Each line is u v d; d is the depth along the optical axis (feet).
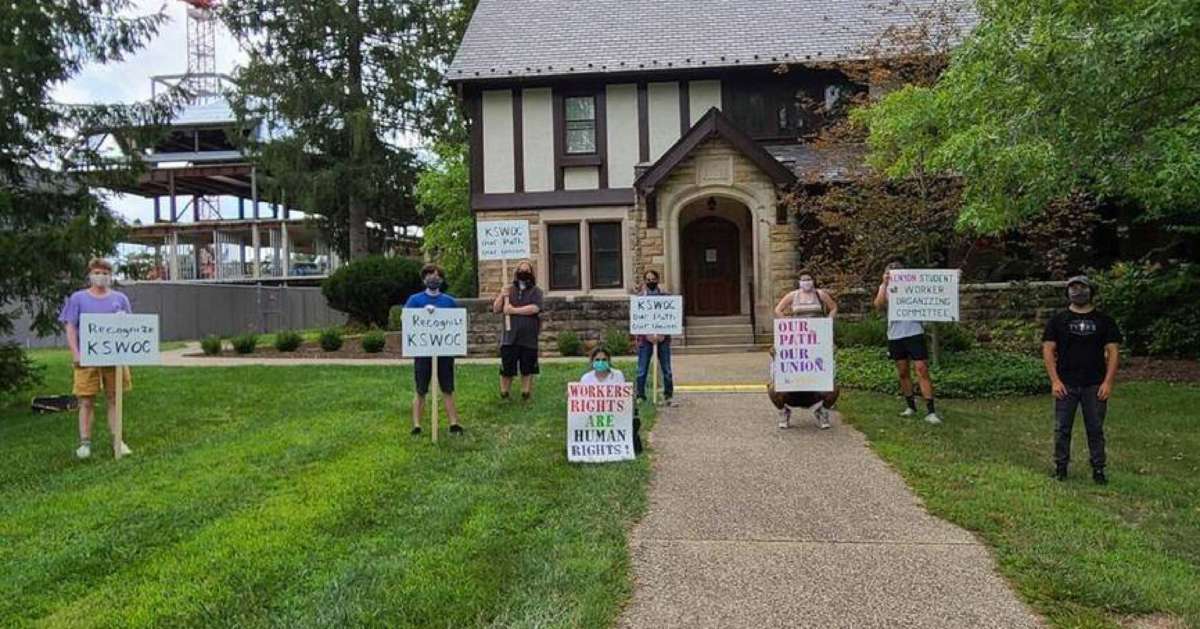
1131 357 42.78
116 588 14.03
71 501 19.27
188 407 32.53
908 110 33.17
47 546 16.12
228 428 28.37
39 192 34.96
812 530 17.28
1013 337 45.21
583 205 62.08
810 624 12.76
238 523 17.02
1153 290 43.50
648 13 66.90
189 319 85.71
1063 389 21.71
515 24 67.15
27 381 36.24
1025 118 23.93
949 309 29.22
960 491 20.02
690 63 60.34
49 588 14.11
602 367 23.34
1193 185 22.04
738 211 61.93
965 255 44.57
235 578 14.23
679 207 54.75
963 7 49.80
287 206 99.55
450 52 92.89
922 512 18.49
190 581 14.15
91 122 35.81
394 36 91.61
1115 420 29.63
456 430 26.20
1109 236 56.18
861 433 26.94
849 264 46.09
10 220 34.19
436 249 95.25
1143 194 28.43
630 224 61.57
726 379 38.96
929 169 29.35
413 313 25.45
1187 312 42.86
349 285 69.82
